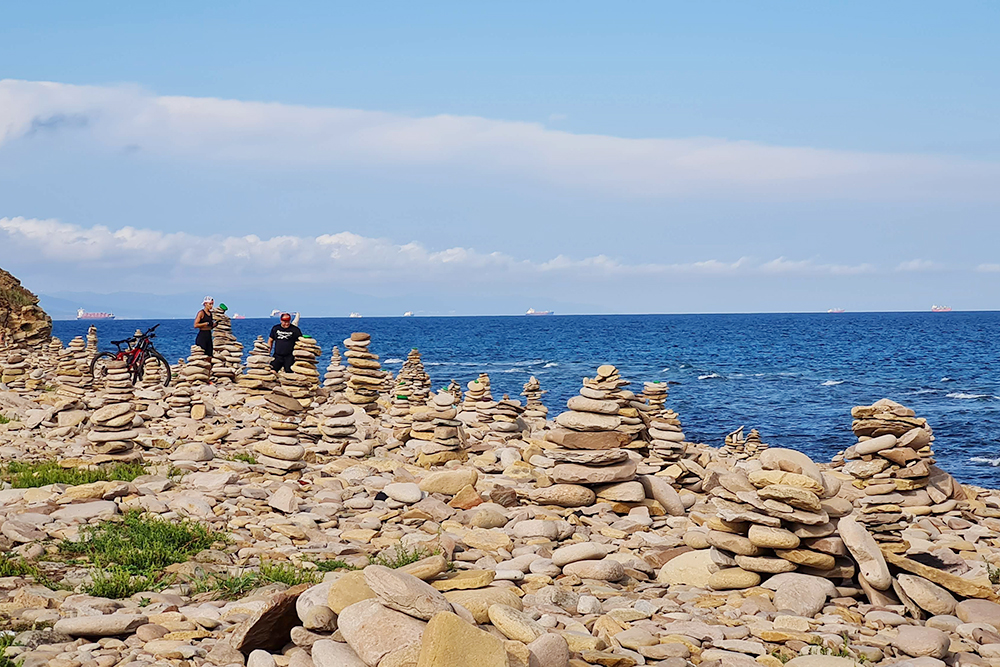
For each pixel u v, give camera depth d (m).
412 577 5.50
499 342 119.81
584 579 8.30
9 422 17.58
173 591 7.52
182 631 6.25
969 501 12.60
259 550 8.91
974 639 6.84
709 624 6.97
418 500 11.48
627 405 14.36
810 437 31.16
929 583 7.75
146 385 23.69
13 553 8.27
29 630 6.26
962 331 143.88
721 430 33.06
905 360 76.38
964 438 30.80
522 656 5.36
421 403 23.00
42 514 9.70
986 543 10.76
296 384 22.27
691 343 113.31
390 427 19.16
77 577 7.68
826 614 7.44
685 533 9.53
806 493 8.04
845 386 52.06
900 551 8.99
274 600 5.96
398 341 123.56
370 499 11.77
